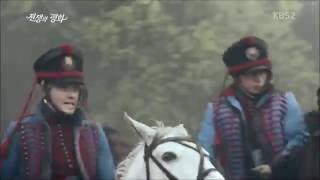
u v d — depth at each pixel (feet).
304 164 28.14
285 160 30.12
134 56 81.46
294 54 85.81
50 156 25.82
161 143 26.66
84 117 26.30
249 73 32.30
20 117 26.14
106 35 81.00
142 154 26.96
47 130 25.90
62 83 25.63
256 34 84.48
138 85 81.87
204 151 26.89
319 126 27.99
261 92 32.60
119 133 30.66
